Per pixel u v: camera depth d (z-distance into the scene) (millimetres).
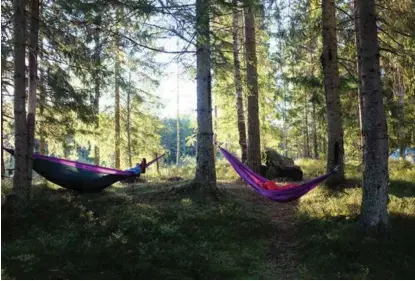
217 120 24000
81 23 9492
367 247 6941
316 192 11703
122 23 9688
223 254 7188
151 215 8703
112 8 8961
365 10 7820
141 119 23609
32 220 7918
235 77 13625
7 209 8125
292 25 10805
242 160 16609
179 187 10992
